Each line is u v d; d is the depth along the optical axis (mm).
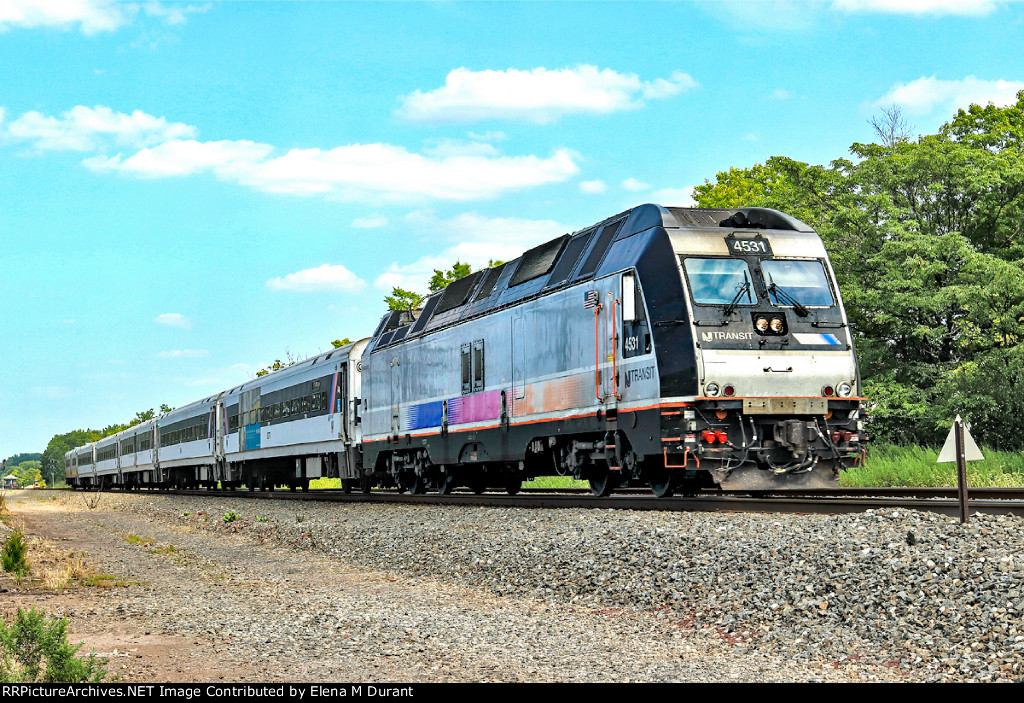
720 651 8320
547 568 12008
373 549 16000
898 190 28875
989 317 24953
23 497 55438
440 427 22391
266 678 7688
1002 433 25172
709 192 38406
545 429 17828
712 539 10883
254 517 23547
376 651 8617
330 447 30328
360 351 29375
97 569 15508
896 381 27078
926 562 8586
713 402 14125
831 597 8711
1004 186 28047
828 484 14711
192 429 47906
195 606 11500
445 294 23688
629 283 15250
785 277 15031
